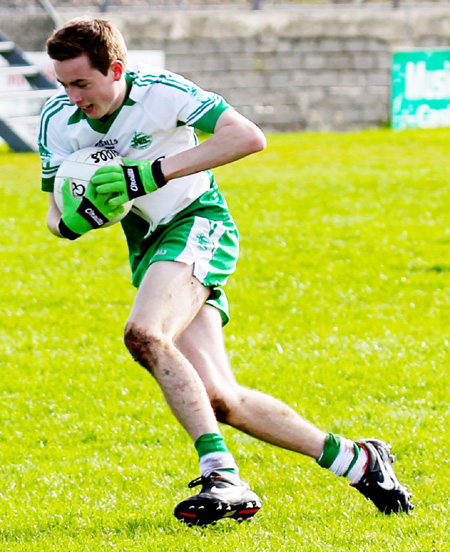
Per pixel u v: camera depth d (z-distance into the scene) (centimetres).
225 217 1248
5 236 3356
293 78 6431
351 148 5428
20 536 1225
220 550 1098
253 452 1547
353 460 1204
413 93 6456
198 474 1473
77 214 1156
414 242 3105
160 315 1138
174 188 1216
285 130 6475
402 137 5844
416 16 6419
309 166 4753
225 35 6375
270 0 6625
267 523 1210
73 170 1180
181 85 1183
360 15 6384
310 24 6384
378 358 2033
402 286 2645
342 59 6425
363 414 1708
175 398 1116
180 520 1107
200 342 1193
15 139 5712
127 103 1179
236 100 6431
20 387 1938
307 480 1403
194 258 1185
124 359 2100
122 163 1178
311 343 2161
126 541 1162
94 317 2431
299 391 1839
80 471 1506
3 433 1703
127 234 1276
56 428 1720
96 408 1806
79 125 1207
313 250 3050
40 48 6238
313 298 2545
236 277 2752
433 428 1622
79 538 1194
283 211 3644
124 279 2788
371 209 3634
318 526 1186
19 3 6397
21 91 5741
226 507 1082
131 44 6334
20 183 4441
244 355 2075
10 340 2262
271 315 2398
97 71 1131
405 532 1152
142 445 1623
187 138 1219
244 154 1142
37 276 2838
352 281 2697
